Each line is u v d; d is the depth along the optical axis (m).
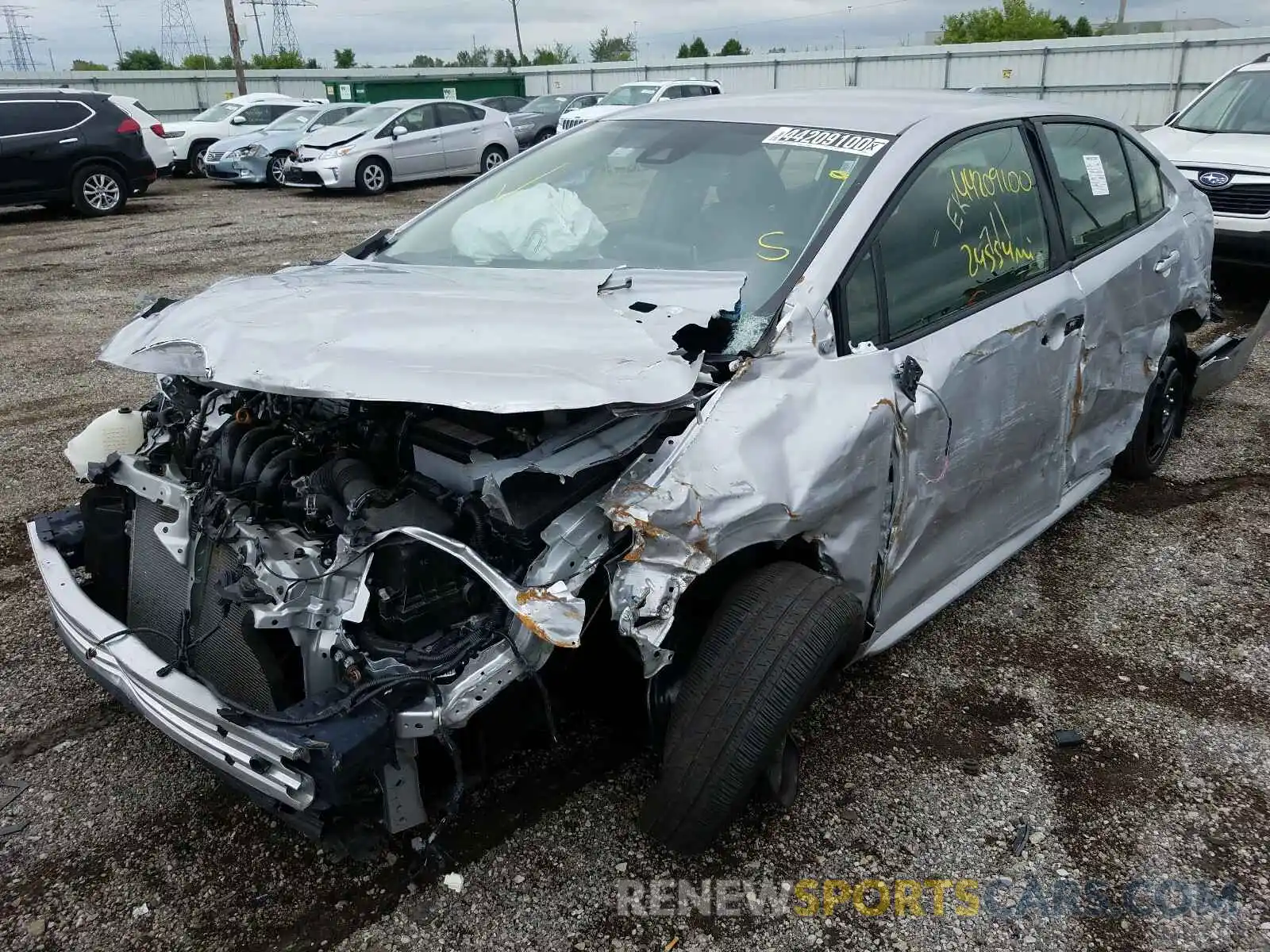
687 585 2.17
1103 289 3.72
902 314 2.85
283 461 2.53
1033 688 3.24
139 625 2.73
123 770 2.84
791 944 2.27
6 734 2.99
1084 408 3.74
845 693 3.20
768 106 3.56
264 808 2.24
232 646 2.38
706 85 20.66
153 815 2.66
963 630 3.58
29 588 3.84
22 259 10.75
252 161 17.81
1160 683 3.28
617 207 3.25
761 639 2.28
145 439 3.06
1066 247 3.64
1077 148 3.96
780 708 2.25
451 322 2.44
